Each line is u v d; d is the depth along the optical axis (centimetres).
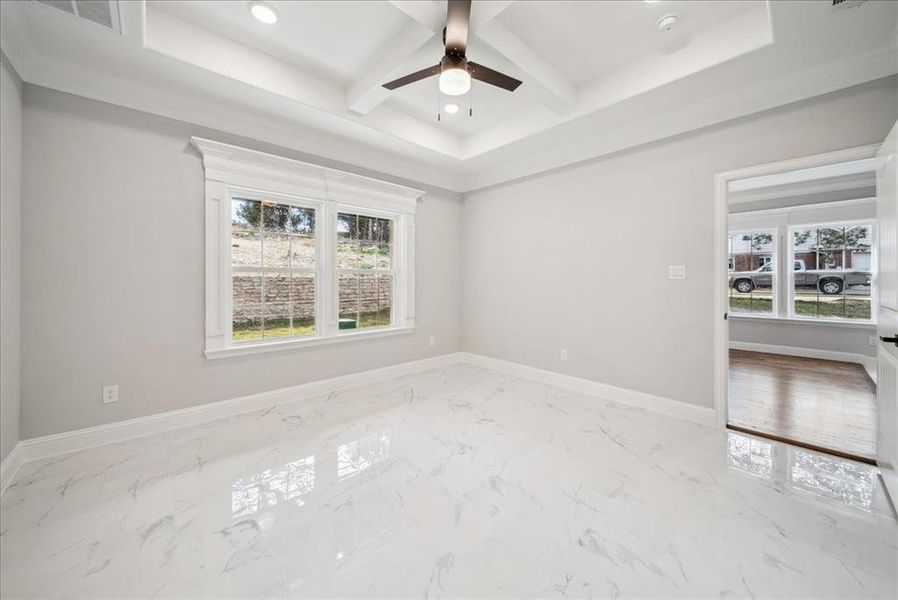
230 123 295
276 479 208
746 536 163
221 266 295
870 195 478
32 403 226
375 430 276
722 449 246
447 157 400
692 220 294
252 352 316
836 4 179
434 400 346
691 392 297
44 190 228
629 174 331
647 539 161
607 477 211
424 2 202
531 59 252
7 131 202
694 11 218
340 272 387
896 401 179
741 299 594
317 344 357
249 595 133
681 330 302
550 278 397
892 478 185
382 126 332
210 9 219
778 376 430
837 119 232
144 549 154
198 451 241
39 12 187
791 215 541
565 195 381
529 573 143
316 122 313
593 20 225
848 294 507
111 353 252
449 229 482
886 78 217
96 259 246
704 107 279
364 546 157
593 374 361
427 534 165
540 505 185
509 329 441
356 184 381
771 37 205
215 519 174
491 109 342
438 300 471
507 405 332
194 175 283
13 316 212
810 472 216
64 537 161
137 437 261
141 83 252
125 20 191
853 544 158
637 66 266
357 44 248
